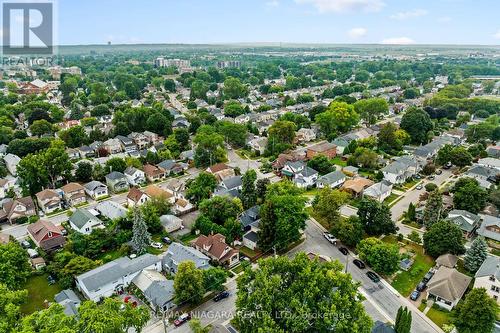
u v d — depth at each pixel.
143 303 54.84
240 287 43.44
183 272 53.16
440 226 65.81
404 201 88.88
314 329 40.22
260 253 67.88
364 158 108.38
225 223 71.31
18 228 77.75
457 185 86.75
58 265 60.50
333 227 71.06
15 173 104.50
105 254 67.88
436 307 53.47
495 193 82.75
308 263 44.38
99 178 100.94
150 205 77.19
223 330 46.00
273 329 37.66
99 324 37.22
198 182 86.62
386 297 55.78
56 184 97.75
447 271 57.59
